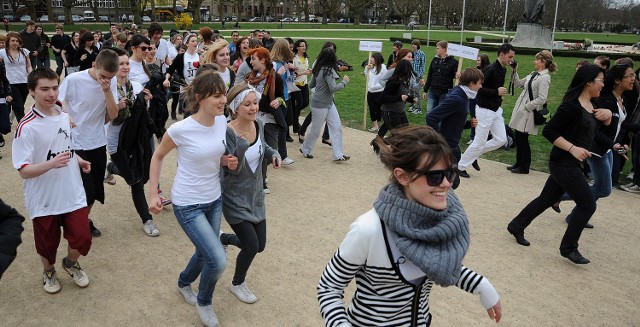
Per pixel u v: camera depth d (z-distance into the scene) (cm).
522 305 416
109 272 442
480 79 580
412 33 5300
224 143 340
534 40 3459
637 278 471
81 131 459
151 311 385
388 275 194
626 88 522
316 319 383
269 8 9831
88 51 1176
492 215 616
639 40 5497
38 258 463
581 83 454
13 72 891
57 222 383
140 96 486
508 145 947
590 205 469
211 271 344
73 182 383
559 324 391
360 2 7006
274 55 732
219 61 669
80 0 7506
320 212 602
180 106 1042
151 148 558
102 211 579
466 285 219
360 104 1359
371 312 201
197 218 340
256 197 367
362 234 192
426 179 189
